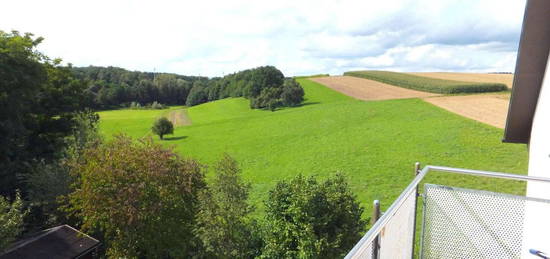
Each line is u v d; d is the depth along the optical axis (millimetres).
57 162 25344
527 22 4273
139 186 16438
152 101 113625
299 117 57688
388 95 65750
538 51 4434
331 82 87875
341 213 13562
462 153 29891
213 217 15062
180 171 17750
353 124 46906
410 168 28844
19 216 16469
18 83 22906
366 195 24484
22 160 26297
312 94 78938
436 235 3684
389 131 40406
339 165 32500
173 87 118938
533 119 5109
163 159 17953
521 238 3348
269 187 29750
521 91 4930
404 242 3164
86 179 17688
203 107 92625
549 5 4094
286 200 13906
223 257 14672
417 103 51344
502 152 28797
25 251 17328
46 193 22578
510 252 3398
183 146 50625
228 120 66500
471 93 55219
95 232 20734
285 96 73250
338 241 12672
